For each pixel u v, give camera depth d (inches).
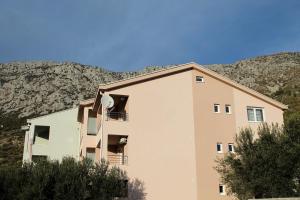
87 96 4940.9
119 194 1008.2
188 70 1283.2
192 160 1181.7
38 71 5570.9
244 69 5885.8
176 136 1194.0
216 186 1173.7
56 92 4909.0
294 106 3189.0
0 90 5024.6
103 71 5895.7
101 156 1098.7
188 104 1242.6
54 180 952.3
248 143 1065.5
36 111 4453.7
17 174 967.0
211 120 1250.6
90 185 980.6
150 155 1147.9
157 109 1202.6
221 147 1234.0
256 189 1003.9
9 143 3225.9
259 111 1331.2
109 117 1190.3
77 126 1514.5
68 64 5762.8
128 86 1195.9
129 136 1146.0
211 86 1291.8
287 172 1005.2
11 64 5900.6
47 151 1453.0
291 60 5762.8
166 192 1126.4
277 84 4906.5
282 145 1027.3
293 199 737.0
